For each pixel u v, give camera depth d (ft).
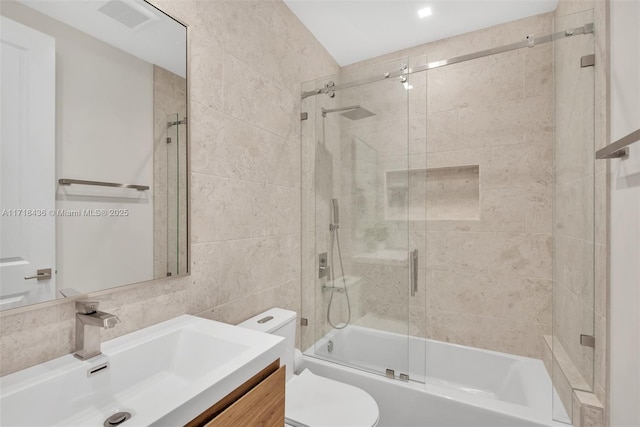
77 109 3.01
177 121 3.96
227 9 4.81
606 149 3.66
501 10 6.71
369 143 6.51
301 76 7.04
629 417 3.78
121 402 2.92
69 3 2.96
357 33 7.53
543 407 5.27
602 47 4.49
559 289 5.98
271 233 5.92
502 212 7.13
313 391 5.12
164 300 3.85
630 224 3.75
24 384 2.42
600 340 4.51
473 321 7.42
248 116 5.27
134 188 3.50
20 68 2.62
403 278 6.22
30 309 2.68
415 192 8.04
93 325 2.83
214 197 4.56
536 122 6.81
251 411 2.79
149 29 3.64
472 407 5.20
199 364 3.35
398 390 5.85
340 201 6.83
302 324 7.05
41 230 2.76
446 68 7.68
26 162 2.66
